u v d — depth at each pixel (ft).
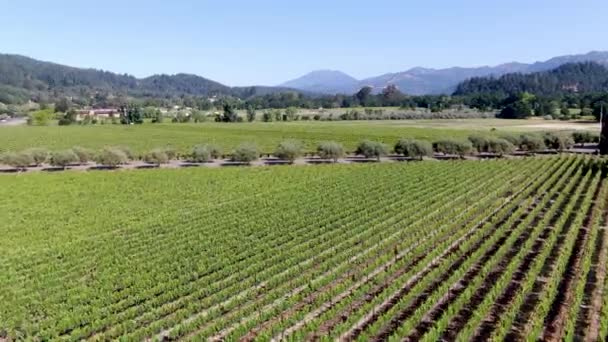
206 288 86.28
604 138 282.77
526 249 104.22
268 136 408.67
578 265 96.37
